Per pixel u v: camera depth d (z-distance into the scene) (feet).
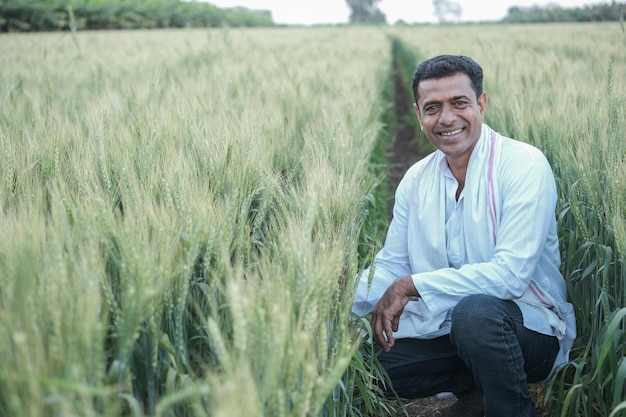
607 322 8.22
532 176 8.27
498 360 7.77
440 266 8.89
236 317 4.79
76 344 4.61
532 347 8.35
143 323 6.17
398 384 8.94
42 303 5.03
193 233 6.48
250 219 9.12
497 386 7.89
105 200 7.92
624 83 16.01
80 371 4.50
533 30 77.71
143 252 5.69
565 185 11.30
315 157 10.91
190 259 6.01
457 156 8.69
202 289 6.67
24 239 5.72
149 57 39.14
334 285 6.66
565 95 15.28
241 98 18.26
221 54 40.55
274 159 11.64
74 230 6.84
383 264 9.56
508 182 8.39
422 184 9.09
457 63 8.40
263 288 6.13
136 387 6.30
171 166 8.68
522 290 8.08
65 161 10.62
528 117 15.11
